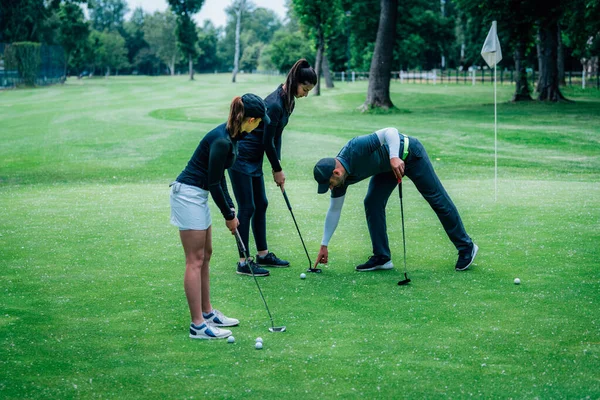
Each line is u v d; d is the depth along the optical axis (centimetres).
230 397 392
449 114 2964
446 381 407
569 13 3566
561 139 1989
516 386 399
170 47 12912
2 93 5366
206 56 14575
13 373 429
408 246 756
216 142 475
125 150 1936
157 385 410
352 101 3847
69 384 412
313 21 4484
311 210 983
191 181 486
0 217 943
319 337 485
